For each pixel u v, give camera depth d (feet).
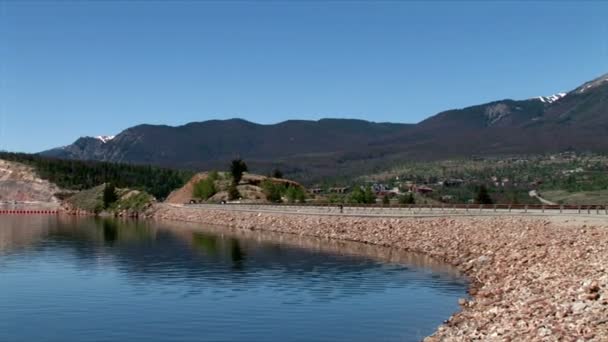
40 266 263.49
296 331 150.20
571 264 181.37
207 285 212.84
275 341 141.69
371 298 187.62
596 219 269.03
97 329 153.17
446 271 239.71
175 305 179.73
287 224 452.76
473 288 198.39
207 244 357.00
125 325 156.87
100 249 335.06
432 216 362.53
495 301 155.74
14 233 456.86
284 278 225.76
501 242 268.21
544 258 212.02
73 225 559.79
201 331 150.92
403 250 314.76
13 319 163.73
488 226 303.48
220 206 609.42
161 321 160.56
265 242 364.79
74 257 295.89
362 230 377.50
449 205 399.65
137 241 383.45
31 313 170.60
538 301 133.18
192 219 606.55
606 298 117.50
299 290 201.87
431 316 163.32
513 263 221.05
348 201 594.24
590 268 162.81
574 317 110.32
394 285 208.95
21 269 254.27
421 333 146.61
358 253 302.04
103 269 253.44
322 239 380.17
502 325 117.39
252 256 293.23
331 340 142.61
